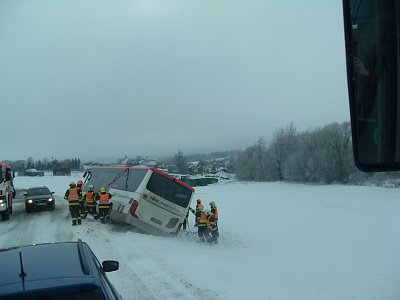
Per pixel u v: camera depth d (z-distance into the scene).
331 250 13.82
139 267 9.17
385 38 1.86
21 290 3.32
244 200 42.03
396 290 7.95
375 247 14.45
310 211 30.67
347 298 7.38
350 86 1.86
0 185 19.88
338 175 67.38
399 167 1.81
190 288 7.59
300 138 80.50
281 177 88.38
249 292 7.57
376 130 1.85
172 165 124.56
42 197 23.86
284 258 12.16
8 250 4.45
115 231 14.84
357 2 1.86
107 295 3.50
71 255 4.14
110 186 18.88
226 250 14.62
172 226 15.91
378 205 35.25
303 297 7.38
